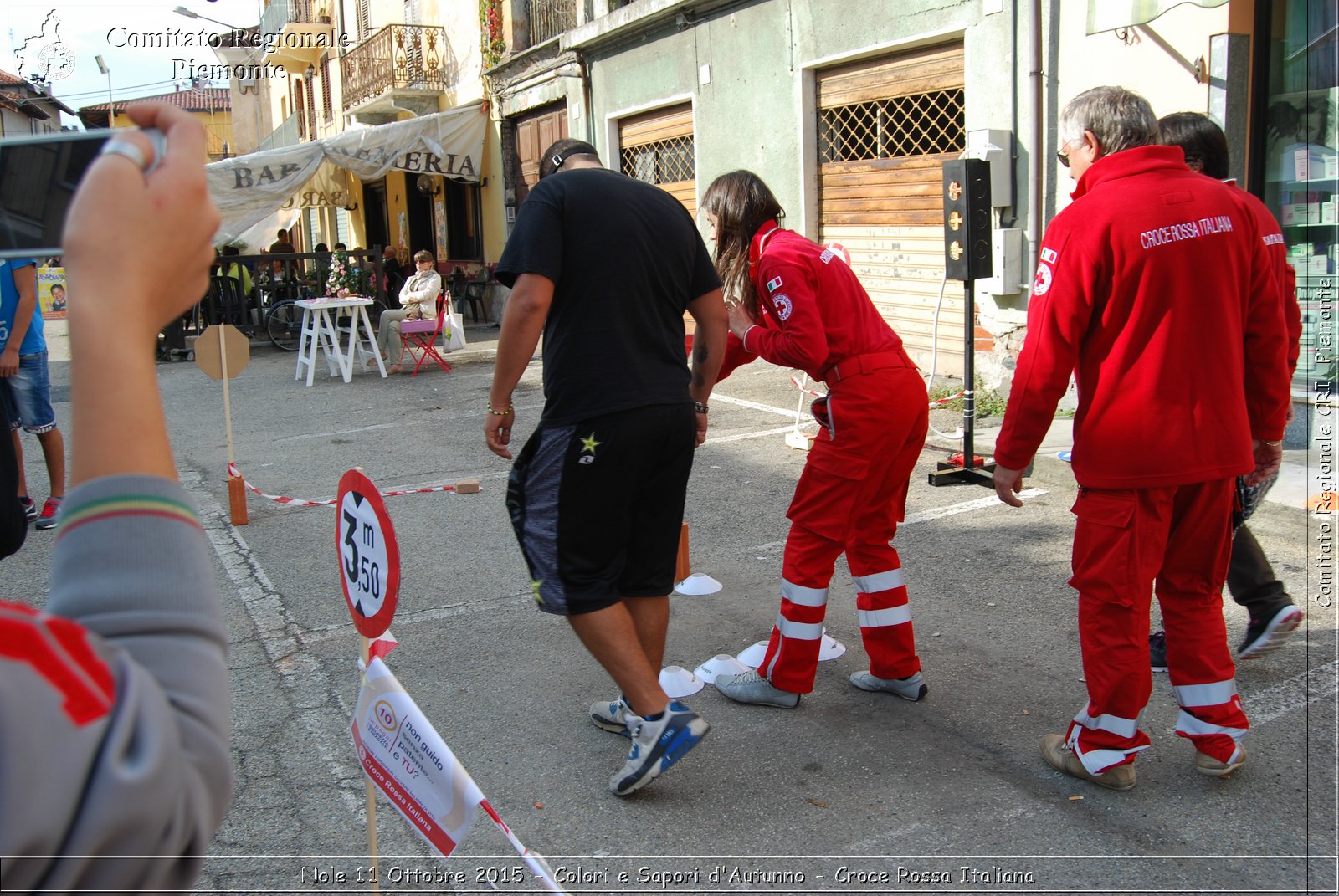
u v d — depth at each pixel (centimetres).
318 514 638
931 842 284
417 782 233
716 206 354
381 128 1680
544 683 393
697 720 299
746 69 1109
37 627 66
